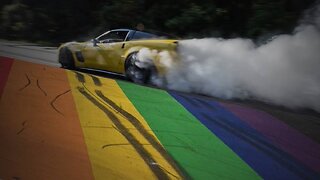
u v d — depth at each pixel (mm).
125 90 7738
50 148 4605
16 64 9312
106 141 4980
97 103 6605
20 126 5227
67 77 8312
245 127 6188
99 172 4109
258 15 17859
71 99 6695
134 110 6461
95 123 5617
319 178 4676
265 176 4547
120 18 21891
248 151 5215
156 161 4562
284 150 5391
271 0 17938
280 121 6691
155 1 21922
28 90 6992
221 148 5211
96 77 8664
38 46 18391
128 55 8711
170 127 5824
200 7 20203
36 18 23875
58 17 23984
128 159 4516
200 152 5000
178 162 4617
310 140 5871
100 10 23406
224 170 4559
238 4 19734
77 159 4375
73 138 4973
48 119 5594
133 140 5125
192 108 6953
